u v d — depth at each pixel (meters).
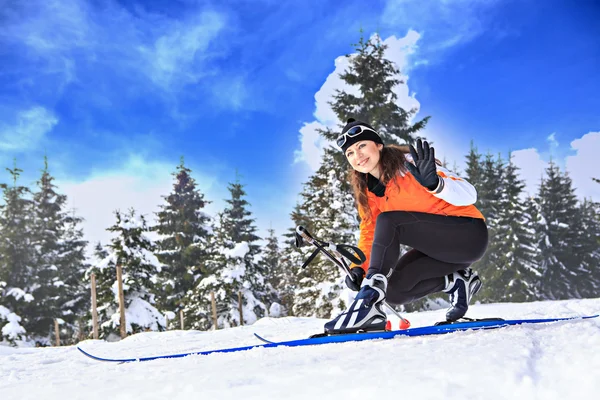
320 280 18.59
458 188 2.35
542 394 0.93
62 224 35.22
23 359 3.49
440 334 2.21
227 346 3.38
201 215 37.12
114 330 19.88
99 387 1.45
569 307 5.41
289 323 6.36
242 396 1.12
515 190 36.50
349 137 2.63
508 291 31.80
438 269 2.69
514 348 1.40
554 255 34.38
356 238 17.64
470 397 0.95
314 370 1.36
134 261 20.69
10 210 30.44
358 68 21.47
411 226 2.53
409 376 1.14
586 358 1.19
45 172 35.84
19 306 26.62
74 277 33.12
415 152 2.34
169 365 1.93
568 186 36.47
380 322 2.38
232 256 26.47
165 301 31.12
